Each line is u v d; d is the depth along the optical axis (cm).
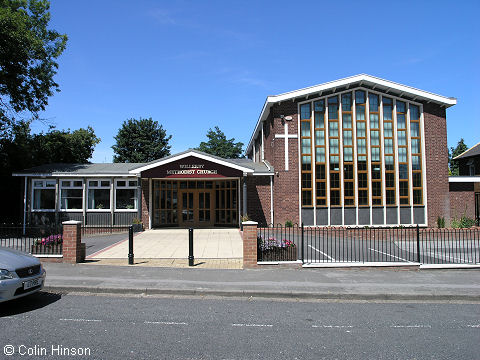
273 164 2148
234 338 537
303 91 2059
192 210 2236
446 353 487
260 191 2102
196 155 1912
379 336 554
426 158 2172
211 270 1014
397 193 2136
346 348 502
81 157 3303
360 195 2123
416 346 512
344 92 2145
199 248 1417
